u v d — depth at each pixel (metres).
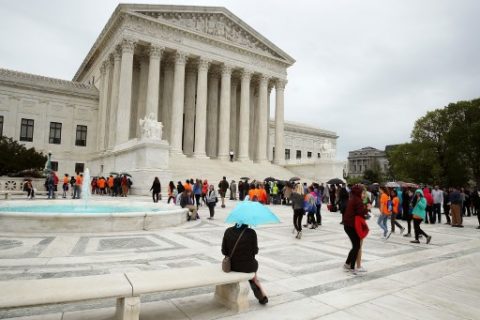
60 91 54.56
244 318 5.43
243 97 57.31
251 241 5.89
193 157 49.94
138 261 8.52
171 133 49.19
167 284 5.08
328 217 22.09
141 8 46.94
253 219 5.71
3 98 50.69
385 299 6.51
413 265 9.39
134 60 54.12
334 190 26.78
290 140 85.62
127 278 5.28
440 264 9.60
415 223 13.27
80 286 4.83
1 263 8.03
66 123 55.03
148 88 47.72
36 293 4.48
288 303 6.15
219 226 15.35
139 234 12.23
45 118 53.50
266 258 9.59
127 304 4.86
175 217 14.94
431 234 16.06
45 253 9.03
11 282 4.89
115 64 48.28
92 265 8.04
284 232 14.71
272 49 61.31
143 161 33.12
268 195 33.62
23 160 39.75
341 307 6.02
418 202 13.21
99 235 11.69
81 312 5.51
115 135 46.00
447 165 61.00
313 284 7.31
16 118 51.41
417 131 65.75
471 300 6.56
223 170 45.38
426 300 6.51
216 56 54.09
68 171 54.47
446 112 62.66
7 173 38.91
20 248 9.50
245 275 5.70
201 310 5.73
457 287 7.40
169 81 54.75
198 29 52.78
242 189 31.12
